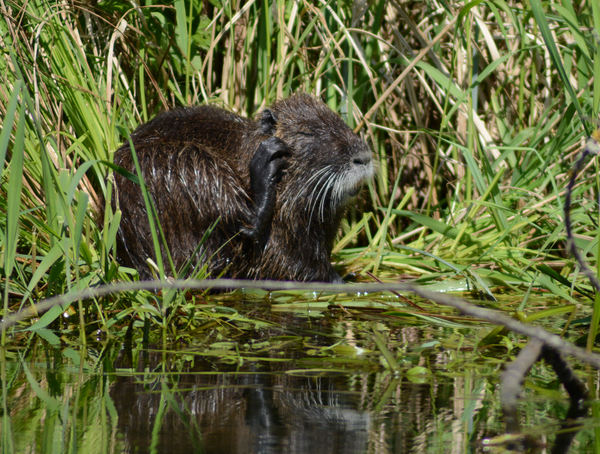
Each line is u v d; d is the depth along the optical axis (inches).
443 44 421.7
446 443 112.3
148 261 231.9
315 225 310.5
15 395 137.8
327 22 406.9
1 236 225.1
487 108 409.1
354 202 346.3
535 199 356.2
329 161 302.0
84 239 243.6
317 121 309.0
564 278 267.1
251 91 406.0
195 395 139.4
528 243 344.2
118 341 193.2
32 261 220.8
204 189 282.4
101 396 138.3
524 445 111.7
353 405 134.1
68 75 319.6
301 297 280.4
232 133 318.7
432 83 433.4
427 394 141.9
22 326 205.9
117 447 108.7
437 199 432.5
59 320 213.6
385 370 162.9
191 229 282.5
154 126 305.7
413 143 403.9
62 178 229.6
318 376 156.0
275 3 391.5
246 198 295.9
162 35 391.5
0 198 260.8
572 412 129.3
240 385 147.6
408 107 421.7
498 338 192.9
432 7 427.5
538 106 424.8
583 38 299.1
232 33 379.9
